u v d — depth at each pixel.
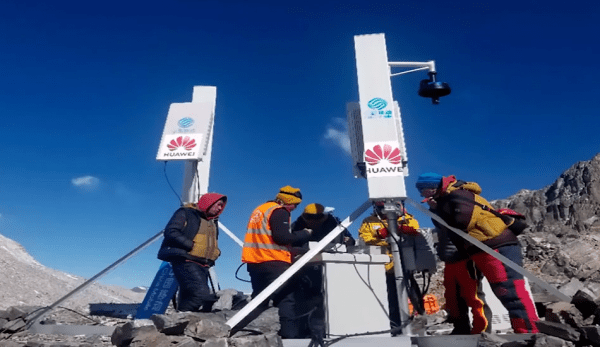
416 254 5.10
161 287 5.90
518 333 3.91
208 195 5.20
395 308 5.74
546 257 13.23
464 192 4.37
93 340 4.44
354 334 4.23
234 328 4.38
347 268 4.74
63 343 4.21
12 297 13.88
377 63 5.33
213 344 3.60
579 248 11.80
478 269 4.47
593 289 3.62
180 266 4.85
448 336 3.88
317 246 4.49
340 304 4.57
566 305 3.81
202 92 7.29
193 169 6.64
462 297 4.57
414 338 4.02
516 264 4.02
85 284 5.17
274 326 4.51
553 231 17.02
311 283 4.84
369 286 4.78
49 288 16.41
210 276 5.93
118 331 3.71
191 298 4.80
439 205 4.55
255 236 4.84
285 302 4.59
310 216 5.85
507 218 4.31
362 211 4.76
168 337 3.58
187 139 6.58
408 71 6.00
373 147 4.94
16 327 4.80
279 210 4.81
